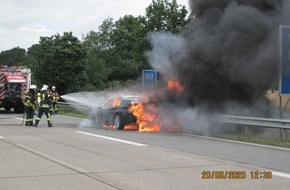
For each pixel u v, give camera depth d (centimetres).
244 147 1202
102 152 1083
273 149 1167
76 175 791
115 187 695
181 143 1281
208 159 984
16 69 2884
